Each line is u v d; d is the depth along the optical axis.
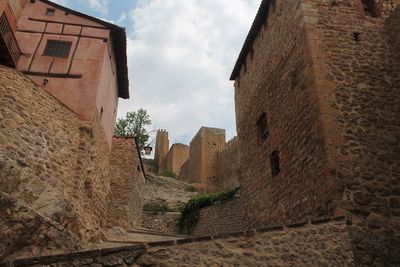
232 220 16.70
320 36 9.41
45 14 12.73
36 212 7.72
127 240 11.70
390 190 7.70
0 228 7.02
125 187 15.80
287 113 10.18
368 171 7.84
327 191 7.63
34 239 7.47
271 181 10.98
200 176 37.12
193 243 5.37
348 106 8.56
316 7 9.84
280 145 10.48
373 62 9.30
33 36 12.20
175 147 45.84
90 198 10.70
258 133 12.63
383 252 6.98
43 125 9.33
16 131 8.54
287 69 10.48
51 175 9.10
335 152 7.93
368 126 8.40
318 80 8.76
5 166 7.83
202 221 18.25
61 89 11.41
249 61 14.16
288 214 9.47
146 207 25.06
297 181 9.16
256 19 12.84
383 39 9.69
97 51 12.37
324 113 8.36
